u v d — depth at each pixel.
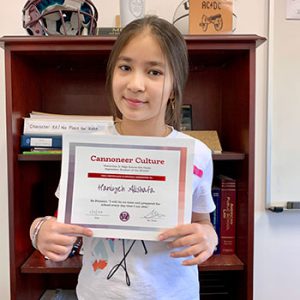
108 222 0.71
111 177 0.71
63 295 1.20
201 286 1.22
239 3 1.18
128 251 0.75
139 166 0.71
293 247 1.27
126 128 0.78
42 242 0.70
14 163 0.93
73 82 1.20
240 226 1.02
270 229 1.26
